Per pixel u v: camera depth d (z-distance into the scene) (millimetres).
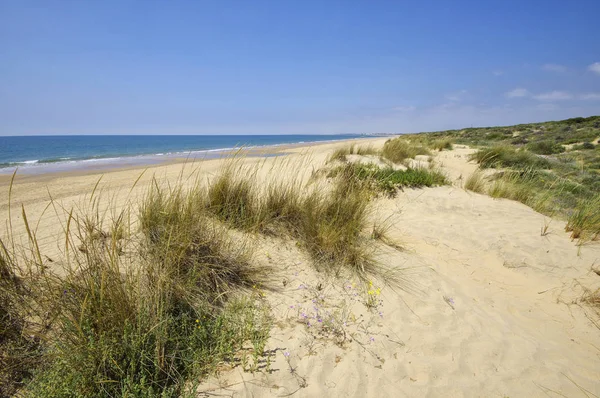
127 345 1938
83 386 1790
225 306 2689
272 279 3184
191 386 2000
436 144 18703
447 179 8562
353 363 2320
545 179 9391
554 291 3668
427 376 2301
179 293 2500
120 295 2123
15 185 8914
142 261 2699
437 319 2926
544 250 4402
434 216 5871
